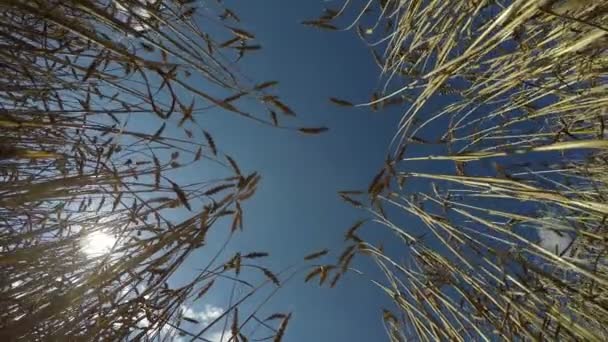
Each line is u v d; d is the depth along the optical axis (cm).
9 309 77
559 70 81
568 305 83
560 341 82
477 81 98
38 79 88
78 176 82
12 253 75
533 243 80
